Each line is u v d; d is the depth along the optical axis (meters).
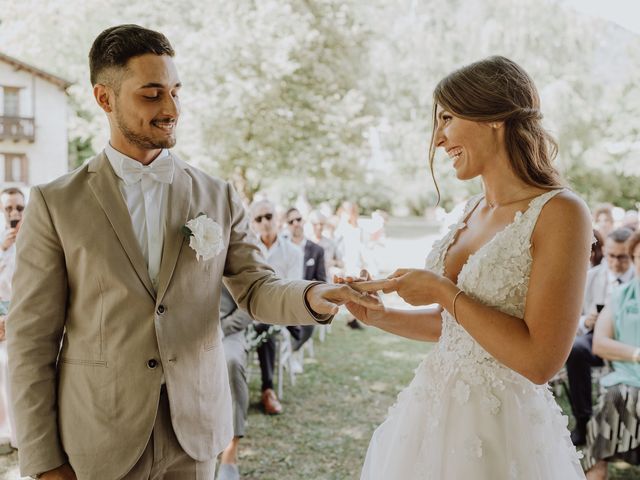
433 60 15.62
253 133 13.67
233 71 12.75
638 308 3.12
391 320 1.80
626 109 14.69
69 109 13.90
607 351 3.14
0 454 3.58
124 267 1.58
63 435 1.60
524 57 14.65
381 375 5.38
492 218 1.58
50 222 1.59
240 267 1.90
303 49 13.45
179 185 1.73
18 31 13.09
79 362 1.60
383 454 1.70
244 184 14.20
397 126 16.39
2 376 3.63
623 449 2.97
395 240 17.03
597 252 4.18
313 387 5.02
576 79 14.44
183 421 1.64
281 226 8.55
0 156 12.35
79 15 12.88
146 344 1.59
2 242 3.75
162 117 1.63
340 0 14.49
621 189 14.88
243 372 3.35
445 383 1.56
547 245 1.38
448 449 1.50
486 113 1.49
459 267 1.65
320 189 20.86
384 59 15.81
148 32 1.62
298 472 3.46
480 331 1.41
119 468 1.57
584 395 3.70
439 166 16.83
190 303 1.66
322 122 14.12
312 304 1.69
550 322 1.33
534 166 1.51
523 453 1.45
